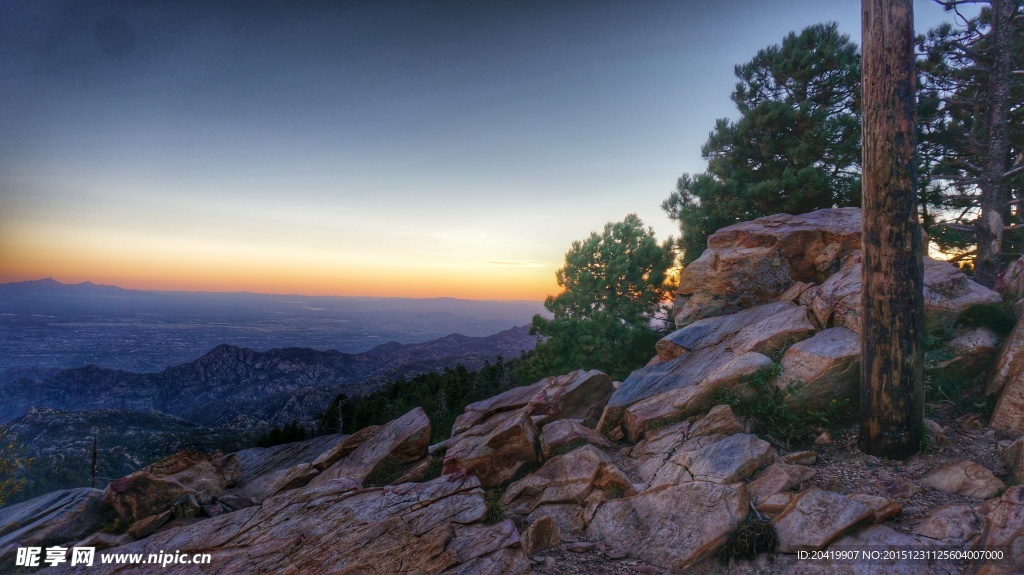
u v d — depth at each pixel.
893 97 8.23
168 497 10.02
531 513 8.67
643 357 22.56
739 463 7.98
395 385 75.94
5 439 12.46
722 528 6.59
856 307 10.43
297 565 6.82
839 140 18.97
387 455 11.46
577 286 24.17
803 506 6.54
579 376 14.69
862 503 6.47
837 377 9.64
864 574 5.52
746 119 20.70
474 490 8.32
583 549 7.18
